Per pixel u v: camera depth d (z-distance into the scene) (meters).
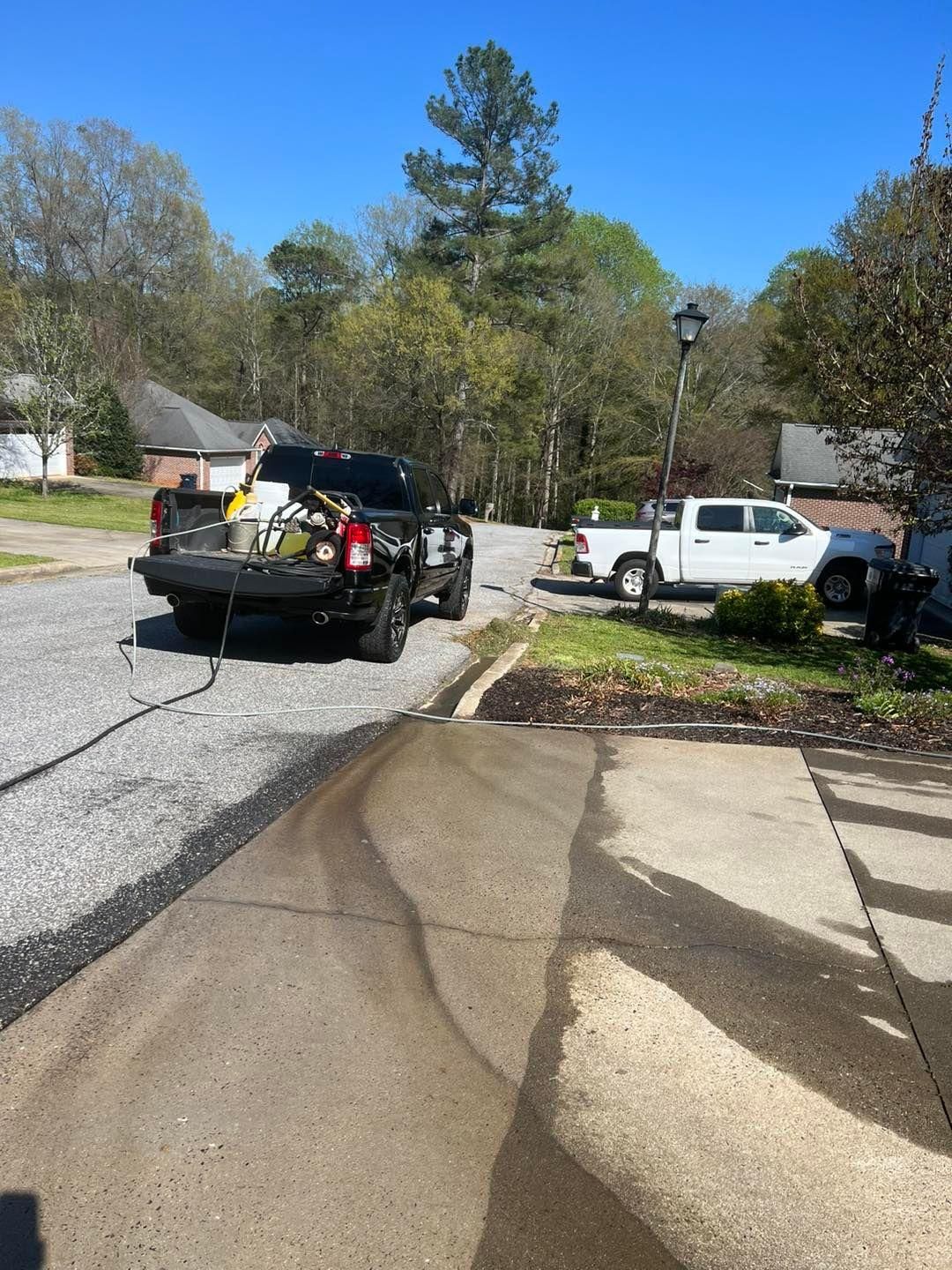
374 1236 1.96
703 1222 2.06
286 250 60.09
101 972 2.85
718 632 11.66
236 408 62.09
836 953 3.28
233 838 3.91
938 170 7.76
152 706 5.80
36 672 6.44
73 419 29.41
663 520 15.51
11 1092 2.31
